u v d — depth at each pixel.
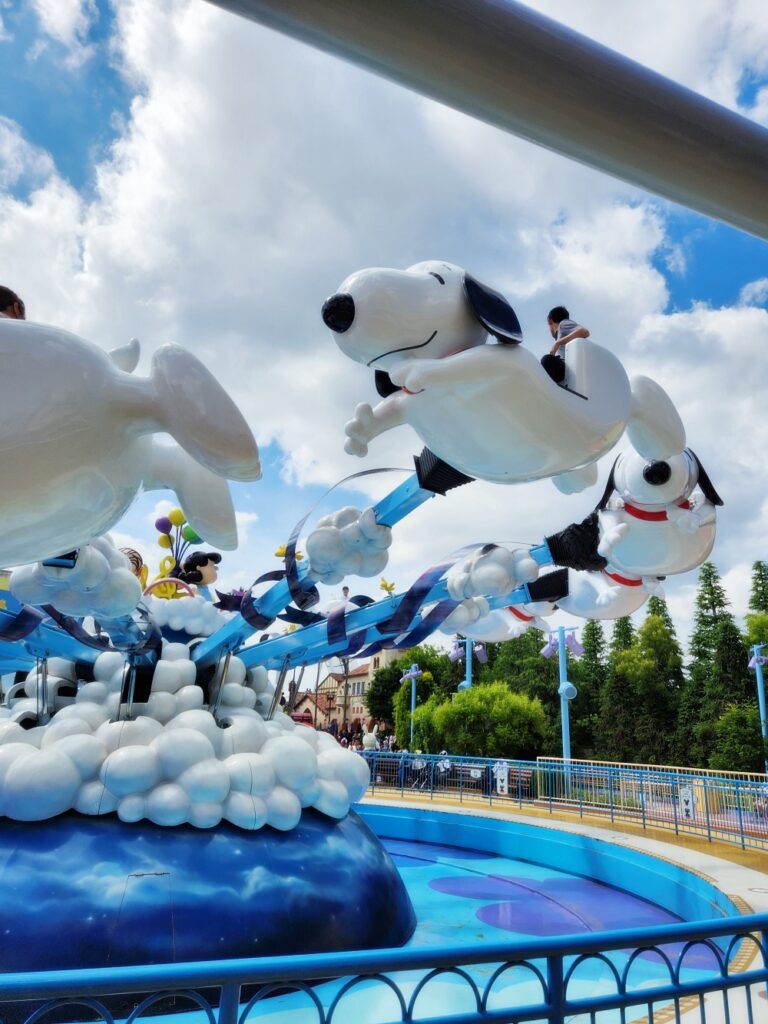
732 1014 4.48
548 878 10.63
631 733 46.41
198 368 1.98
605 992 5.76
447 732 30.28
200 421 1.94
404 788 17.64
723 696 41.47
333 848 6.71
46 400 1.80
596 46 0.95
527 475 2.95
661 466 4.67
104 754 6.27
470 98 0.96
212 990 5.45
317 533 5.20
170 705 7.01
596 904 9.03
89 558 4.15
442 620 6.36
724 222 1.17
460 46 0.89
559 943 3.11
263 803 6.42
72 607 4.43
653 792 12.70
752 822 10.84
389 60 0.92
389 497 4.96
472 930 7.69
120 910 5.41
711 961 6.61
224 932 5.56
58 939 5.21
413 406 2.83
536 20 0.91
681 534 4.90
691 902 8.27
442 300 2.89
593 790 13.83
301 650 8.09
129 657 6.82
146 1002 2.59
